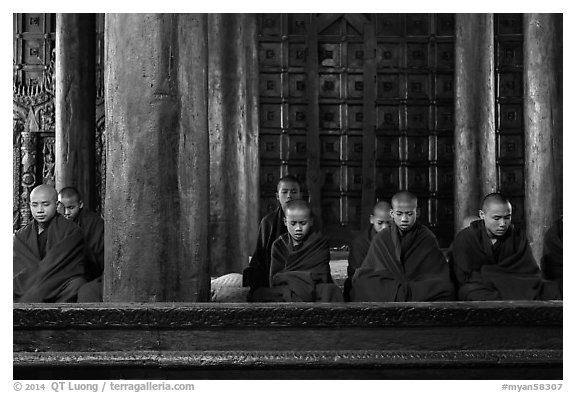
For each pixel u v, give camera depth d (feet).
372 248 27.73
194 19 25.55
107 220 23.77
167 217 23.34
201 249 24.50
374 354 22.41
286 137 61.52
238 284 36.96
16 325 22.44
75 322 22.44
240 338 22.54
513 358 22.45
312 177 61.52
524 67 42.09
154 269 23.16
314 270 27.63
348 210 61.93
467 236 27.27
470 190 47.47
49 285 26.27
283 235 28.81
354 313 22.57
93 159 46.80
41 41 61.36
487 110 47.65
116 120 23.52
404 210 27.27
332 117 62.44
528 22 41.65
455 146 48.57
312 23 62.28
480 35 47.73
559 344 22.74
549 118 40.98
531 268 26.91
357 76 62.64
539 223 40.93
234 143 46.88
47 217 27.25
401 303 22.91
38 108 60.85
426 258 27.48
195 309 22.43
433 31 62.44
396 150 62.23
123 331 22.52
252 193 59.52
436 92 62.34
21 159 60.29
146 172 23.18
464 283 26.96
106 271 23.73
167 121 23.41
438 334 22.68
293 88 61.98
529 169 41.52
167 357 22.25
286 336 22.58
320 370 22.38
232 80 47.14
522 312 22.66
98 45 59.47
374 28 62.54
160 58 23.36
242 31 48.44
